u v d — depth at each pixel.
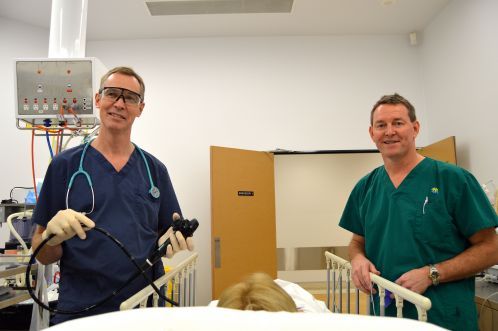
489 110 2.88
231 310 0.51
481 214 1.29
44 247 1.15
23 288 1.59
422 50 3.88
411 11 3.51
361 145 3.78
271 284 0.72
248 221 3.44
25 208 2.31
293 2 3.29
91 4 3.26
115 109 1.25
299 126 3.78
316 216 4.86
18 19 3.47
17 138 3.36
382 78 3.88
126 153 1.35
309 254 4.80
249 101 3.80
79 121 1.85
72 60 1.82
